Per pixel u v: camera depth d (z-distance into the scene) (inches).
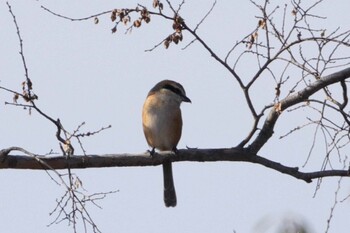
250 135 496.4
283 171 496.7
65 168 469.7
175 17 454.6
